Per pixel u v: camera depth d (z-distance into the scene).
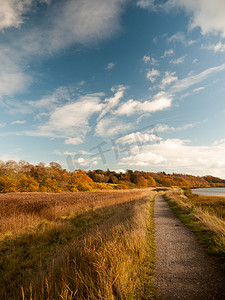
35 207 13.75
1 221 9.09
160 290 3.24
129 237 5.07
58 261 4.18
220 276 3.64
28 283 3.98
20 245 7.24
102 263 3.28
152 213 13.58
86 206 15.93
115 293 2.84
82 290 2.78
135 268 3.84
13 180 40.59
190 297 2.98
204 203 24.61
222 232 6.04
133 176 92.62
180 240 6.47
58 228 9.01
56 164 58.34
